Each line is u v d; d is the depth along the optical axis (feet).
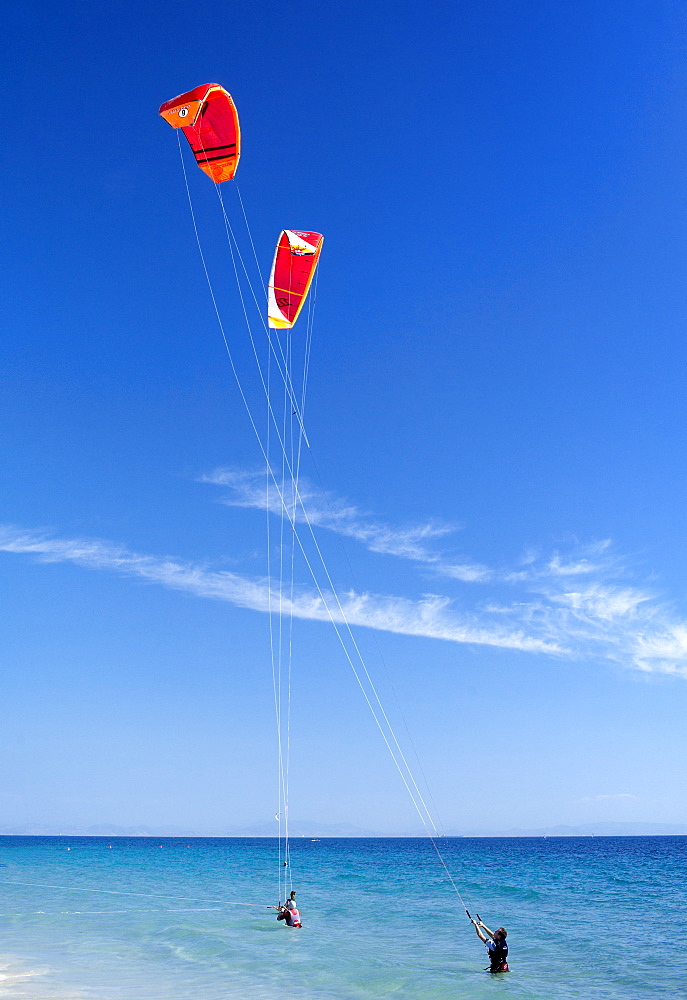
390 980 64.49
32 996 55.62
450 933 93.76
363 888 165.07
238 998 56.59
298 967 69.92
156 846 625.82
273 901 132.36
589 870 236.22
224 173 69.87
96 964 69.92
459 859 340.39
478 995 59.00
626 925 101.19
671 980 65.10
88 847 562.66
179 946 81.25
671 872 221.66
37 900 129.29
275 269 73.00
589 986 62.59
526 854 407.23
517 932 94.79
